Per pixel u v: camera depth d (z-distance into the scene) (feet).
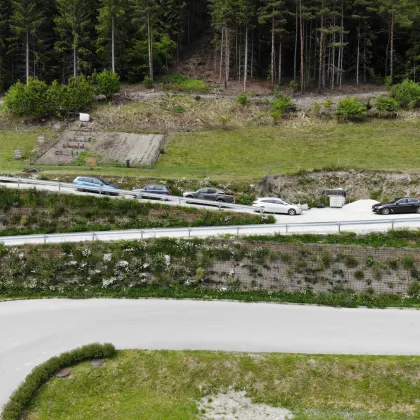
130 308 79.56
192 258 87.45
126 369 62.85
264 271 85.76
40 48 217.97
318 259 85.20
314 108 184.24
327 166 138.92
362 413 57.00
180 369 62.69
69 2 210.18
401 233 90.58
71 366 63.57
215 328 73.05
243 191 126.52
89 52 213.87
